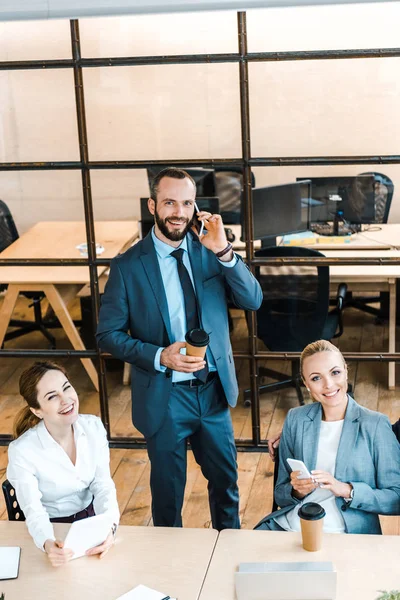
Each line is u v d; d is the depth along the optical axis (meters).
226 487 3.35
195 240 3.13
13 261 4.44
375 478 2.82
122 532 2.59
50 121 4.15
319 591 2.21
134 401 3.24
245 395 4.80
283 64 3.97
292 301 4.42
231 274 3.04
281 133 4.05
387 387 4.72
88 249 4.33
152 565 2.41
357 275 4.45
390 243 4.47
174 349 3.00
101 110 4.14
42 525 2.59
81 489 2.91
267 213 4.71
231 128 4.12
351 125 3.97
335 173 4.67
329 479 2.67
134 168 4.19
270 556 2.41
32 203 4.36
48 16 3.33
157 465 3.26
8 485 2.89
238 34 3.92
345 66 3.90
